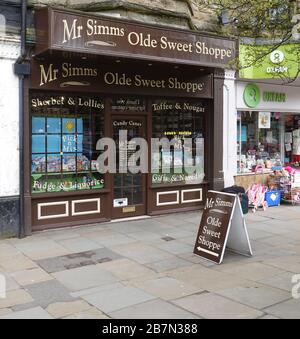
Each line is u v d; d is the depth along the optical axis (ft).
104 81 29.73
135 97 32.12
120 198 31.96
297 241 26.89
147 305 16.93
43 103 28.53
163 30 27.78
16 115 26.94
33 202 28.12
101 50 25.54
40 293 18.26
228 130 36.91
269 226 30.94
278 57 35.45
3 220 26.71
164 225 30.63
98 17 25.35
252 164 40.29
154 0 30.42
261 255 23.84
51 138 28.99
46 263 22.25
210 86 35.47
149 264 22.21
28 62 27.02
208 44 29.96
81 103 30.01
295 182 39.42
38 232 28.12
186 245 25.70
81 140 30.19
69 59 27.99
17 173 27.12
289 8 23.36
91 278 20.12
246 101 38.27
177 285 19.17
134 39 26.66
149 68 31.55
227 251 24.44
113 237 27.30
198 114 35.88
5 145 26.68
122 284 19.33
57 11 24.26
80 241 26.32
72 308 16.69
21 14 26.37
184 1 32.09
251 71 36.88
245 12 24.27
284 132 43.27
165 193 33.99
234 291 18.39
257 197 36.55
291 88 41.91
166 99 33.88
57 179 29.32
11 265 21.94
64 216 29.32
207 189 36.17
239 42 33.42
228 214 22.65
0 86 26.32
